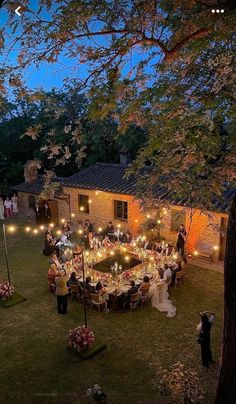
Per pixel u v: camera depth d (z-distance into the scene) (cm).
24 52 547
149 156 705
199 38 532
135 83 602
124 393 903
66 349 1098
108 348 1098
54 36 524
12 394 910
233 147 632
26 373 991
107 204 2156
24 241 2138
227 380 627
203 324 982
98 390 844
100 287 1290
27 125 2986
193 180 695
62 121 1483
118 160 2850
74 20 505
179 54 554
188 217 1767
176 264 1508
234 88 545
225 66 507
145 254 1634
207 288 1484
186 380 749
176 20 579
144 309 1330
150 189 745
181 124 557
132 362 1030
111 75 582
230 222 563
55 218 2466
